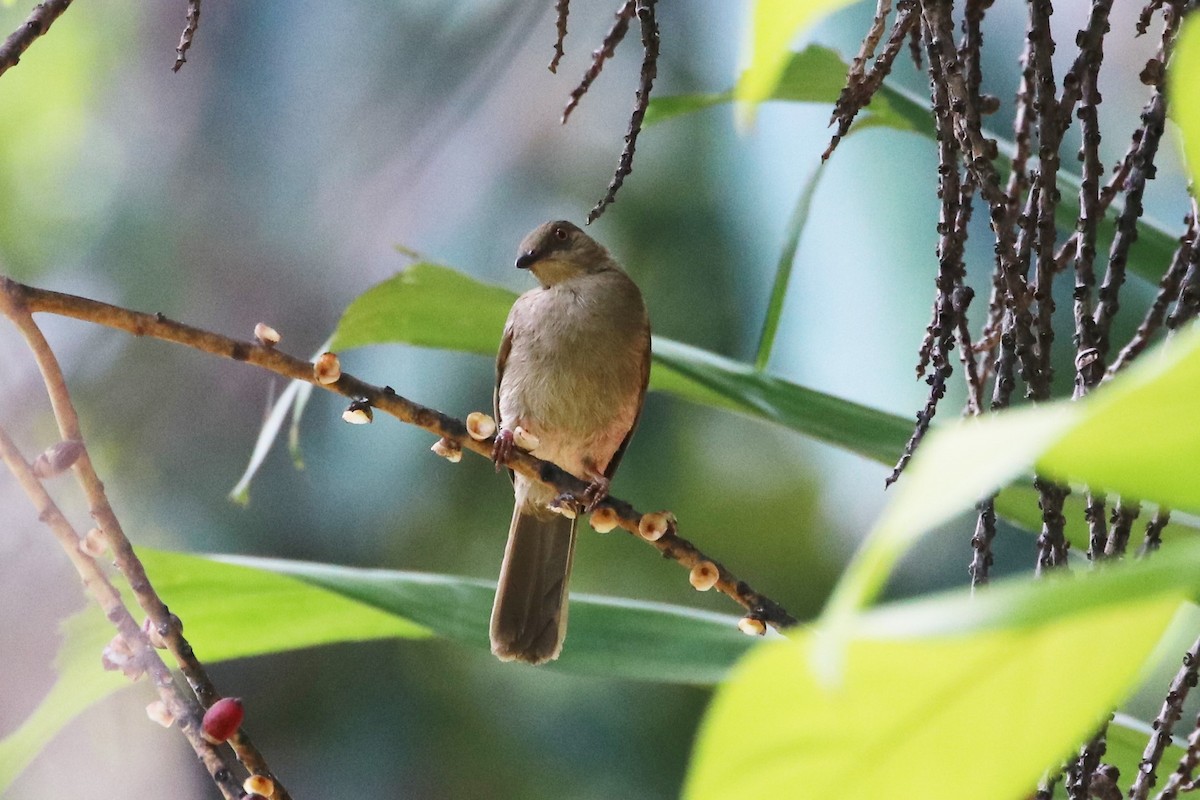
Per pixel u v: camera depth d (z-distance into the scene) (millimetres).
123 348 12086
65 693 4500
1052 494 3686
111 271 12648
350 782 11047
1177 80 1271
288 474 11727
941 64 4008
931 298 10500
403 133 12570
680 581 10820
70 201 12727
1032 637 1414
